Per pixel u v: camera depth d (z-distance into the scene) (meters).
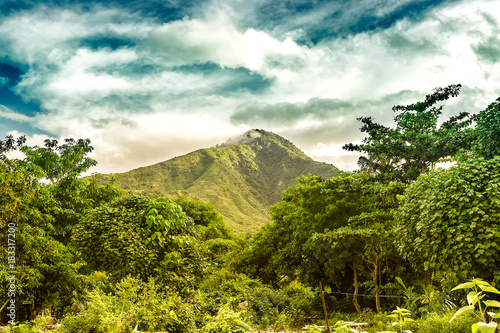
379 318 10.83
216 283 13.28
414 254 9.94
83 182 21.38
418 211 9.76
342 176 19.92
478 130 12.23
